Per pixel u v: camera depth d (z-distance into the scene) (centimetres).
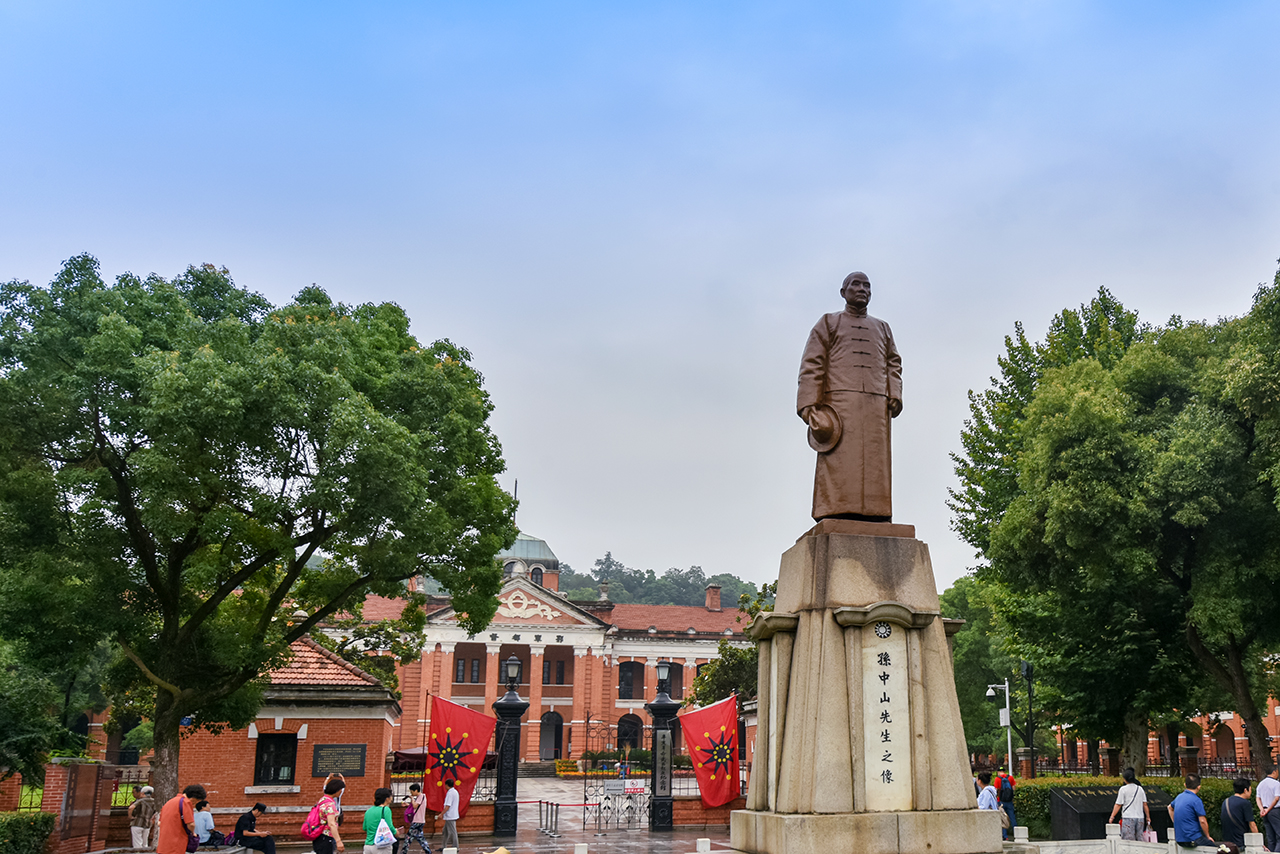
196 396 1443
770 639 969
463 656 6066
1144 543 1884
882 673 903
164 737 1669
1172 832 1356
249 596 1934
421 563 1861
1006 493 2600
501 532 2052
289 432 1584
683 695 6138
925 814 861
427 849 1725
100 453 1566
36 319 1553
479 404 1989
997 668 4262
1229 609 1777
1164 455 1777
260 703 1941
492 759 3253
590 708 5884
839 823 842
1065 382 2212
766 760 950
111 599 1567
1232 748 4269
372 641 3491
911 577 943
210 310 1808
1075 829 1734
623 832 2314
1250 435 1820
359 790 2170
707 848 1338
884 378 1012
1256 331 1766
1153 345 2123
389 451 1520
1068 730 2775
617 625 6341
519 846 1998
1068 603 2153
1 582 1495
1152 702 2258
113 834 1862
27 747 1947
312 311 1841
